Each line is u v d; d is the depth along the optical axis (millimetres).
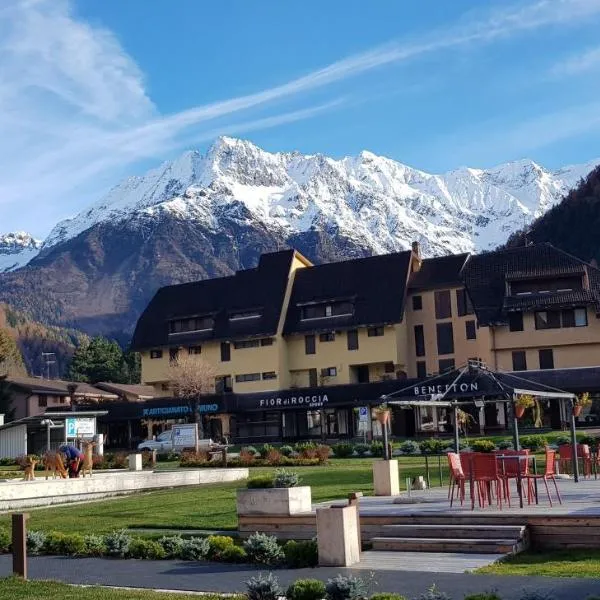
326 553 15469
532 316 66812
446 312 72562
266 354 75812
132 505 26766
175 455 51562
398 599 11188
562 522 16234
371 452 47344
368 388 66625
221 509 23797
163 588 14188
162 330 81375
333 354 74312
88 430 49906
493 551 15797
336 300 74312
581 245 129500
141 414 75062
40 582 14508
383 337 72312
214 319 78812
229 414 73438
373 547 16875
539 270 68625
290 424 72000
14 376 106938
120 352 132250
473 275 71625
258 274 80062
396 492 24219
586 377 60688
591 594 11977
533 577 13391
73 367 127500
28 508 28703
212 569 15898
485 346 68250
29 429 53000
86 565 16844
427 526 16906
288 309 77000
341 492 25766
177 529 21062
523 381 25109
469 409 61438
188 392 72875
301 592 12227
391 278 74438
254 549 16375
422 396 26734
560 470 28688
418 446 46781
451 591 12602
